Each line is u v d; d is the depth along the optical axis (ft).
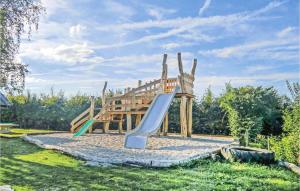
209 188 20.04
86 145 40.27
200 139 51.19
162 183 21.27
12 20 26.66
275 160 29.27
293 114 38.40
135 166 27.12
